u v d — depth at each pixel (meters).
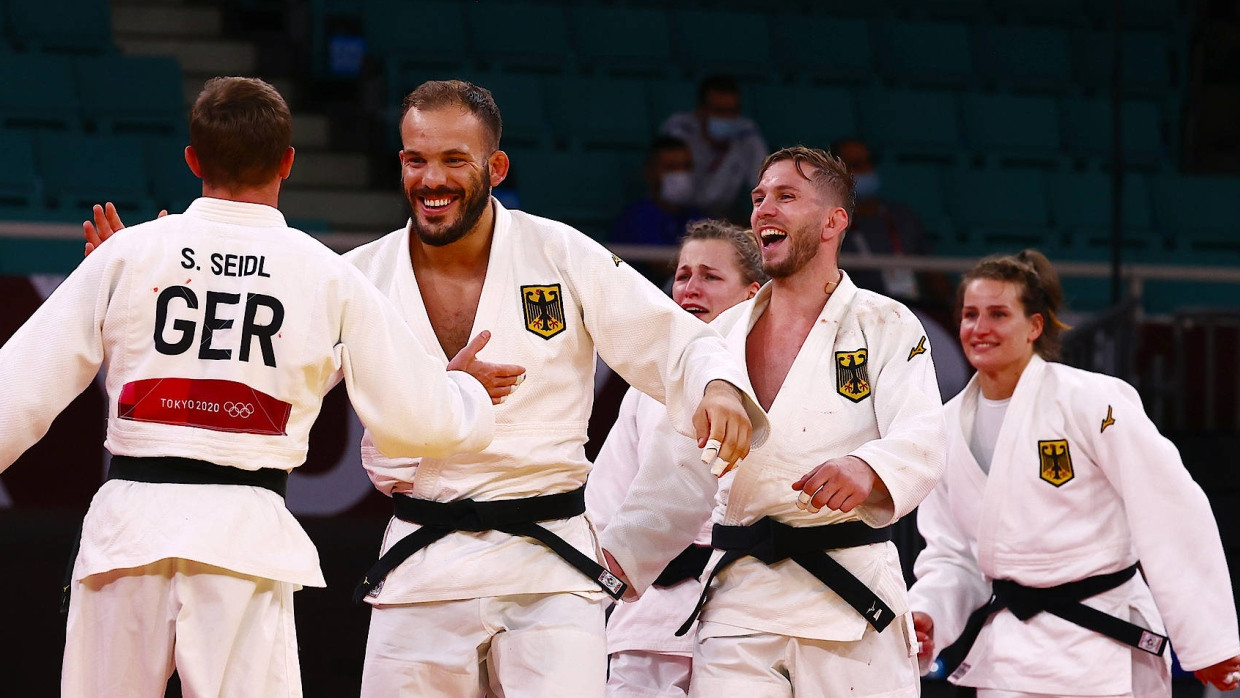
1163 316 24.72
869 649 11.26
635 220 27.88
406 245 11.09
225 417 9.34
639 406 13.38
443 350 10.99
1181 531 13.47
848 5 41.97
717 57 38.94
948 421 14.79
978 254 34.88
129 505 9.23
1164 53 41.62
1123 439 13.59
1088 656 13.59
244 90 9.75
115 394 9.41
